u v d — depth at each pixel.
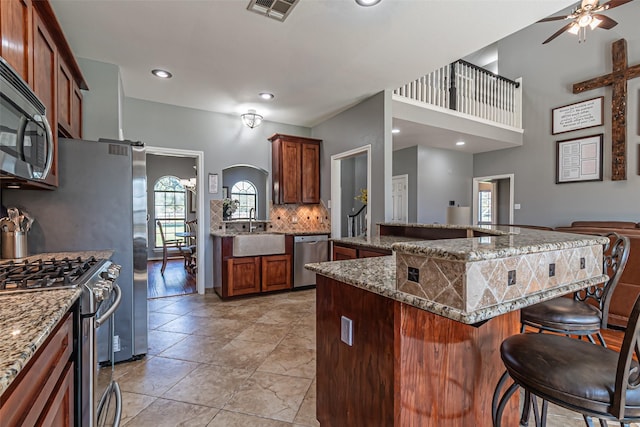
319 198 5.09
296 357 2.49
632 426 1.70
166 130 4.17
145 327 2.48
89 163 2.26
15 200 2.07
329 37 2.59
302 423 1.73
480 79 5.50
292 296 4.25
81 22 2.36
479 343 1.35
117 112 3.05
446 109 4.73
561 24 5.85
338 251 3.35
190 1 2.13
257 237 4.22
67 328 1.09
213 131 4.51
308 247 4.59
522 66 6.39
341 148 4.55
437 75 4.68
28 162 1.35
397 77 3.38
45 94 1.79
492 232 1.98
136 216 2.41
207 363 2.39
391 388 1.13
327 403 1.52
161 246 8.12
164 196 8.28
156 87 3.62
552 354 1.06
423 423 1.18
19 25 1.45
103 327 1.99
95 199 2.28
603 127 5.35
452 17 2.33
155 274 5.82
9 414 0.65
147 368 2.31
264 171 4.98
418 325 1.16
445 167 6.72
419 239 3.17
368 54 2.88
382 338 1.17
